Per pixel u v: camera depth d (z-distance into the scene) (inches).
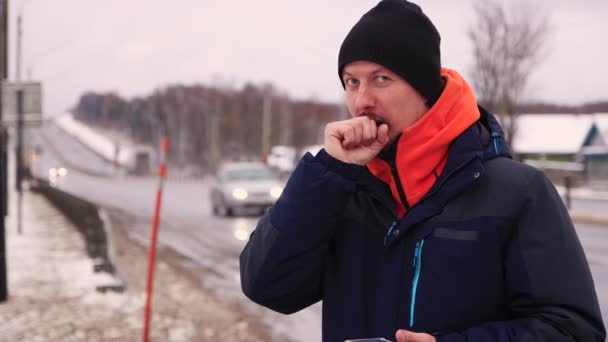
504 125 927.0
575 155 2082.9
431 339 65.4
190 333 264.5
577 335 66.4
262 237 76.8
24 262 414.0
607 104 2172.7
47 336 250.8
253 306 321.1
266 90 2353.6
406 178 72.2
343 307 75.5
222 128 4665.4
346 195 73.4
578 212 784.3
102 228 418.6
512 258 69.3
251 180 831.7
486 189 70.7
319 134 4483.3
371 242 74.7
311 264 76.7
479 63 954.1
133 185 2268.7
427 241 70.6
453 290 69.2
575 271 68.2
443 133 70.2
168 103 5049.2
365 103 72.7
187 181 2758.4
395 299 71.6
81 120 7593.5
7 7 584.4
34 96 603.5
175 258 483.5
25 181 1779.0
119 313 290.5
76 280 355.3
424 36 71.8
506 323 67.7
